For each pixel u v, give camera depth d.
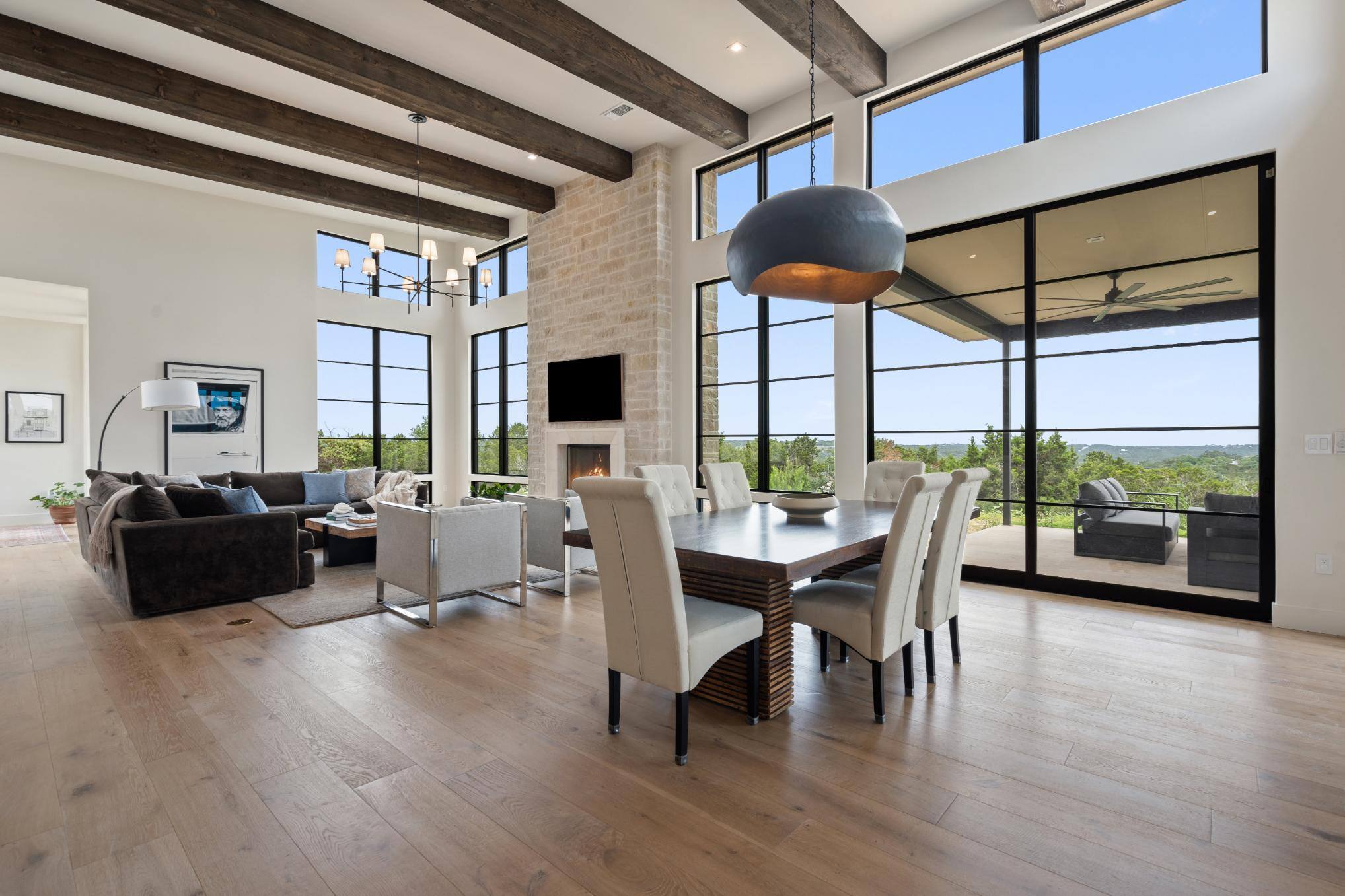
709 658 2.19
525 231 8.20
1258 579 3.55
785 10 3.86
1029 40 4.17
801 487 5.51
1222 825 1.75
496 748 2.21
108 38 4.34
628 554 2.13
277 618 3.79
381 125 5.68
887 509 3.67
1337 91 3.22
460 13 3.76
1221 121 3.52
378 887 1.53
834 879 1.55
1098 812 1.81
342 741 2.26
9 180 6.02
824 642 2.96
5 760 2.12
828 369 5.34
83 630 3.56
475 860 1.63
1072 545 4.17
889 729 2.35
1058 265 4.15
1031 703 2.55
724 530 2.89
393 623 3.73
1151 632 3.41
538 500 4.51
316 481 6.89
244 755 2.16
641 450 6.29
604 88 4.66
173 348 6.88
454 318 9.47
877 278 2.95
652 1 4.07
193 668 2.97
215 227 7.18
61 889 1.52
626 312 6.44
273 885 1.54
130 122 5.55
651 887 1.53
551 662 3.07
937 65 4.48
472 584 3.80
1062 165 4.03
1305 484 3.35
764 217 2.43
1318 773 2.01
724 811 1.84
